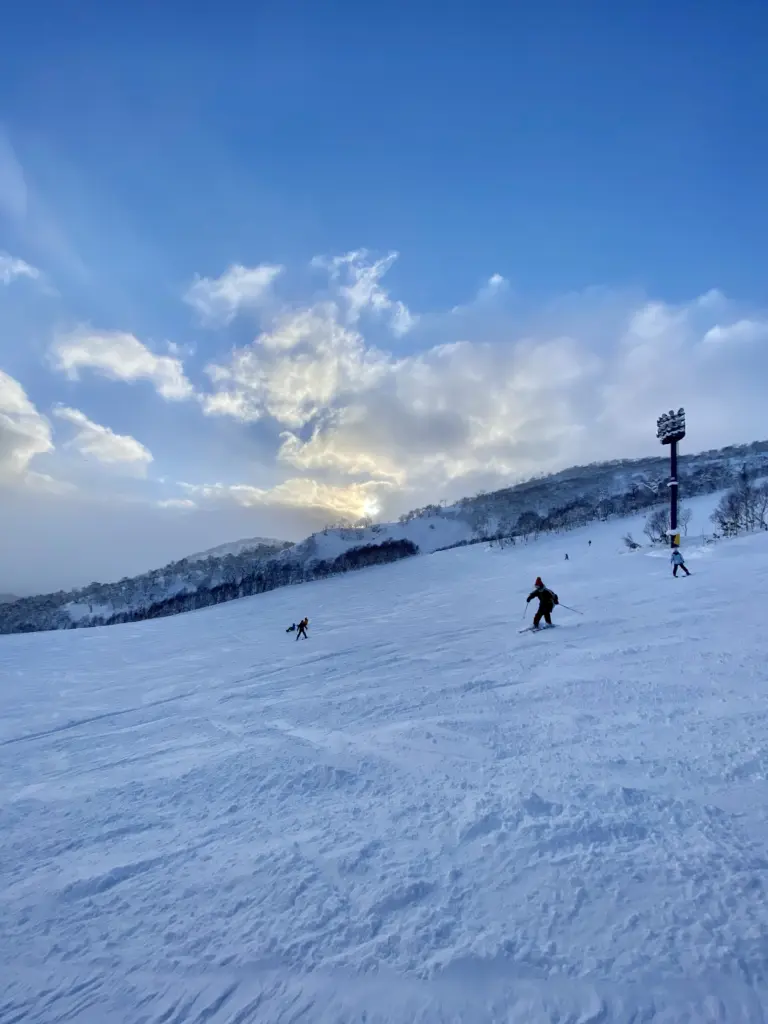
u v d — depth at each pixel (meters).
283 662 16.25
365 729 7.01
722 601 13.20
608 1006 2.29
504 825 3.86
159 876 3.79
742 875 3.03
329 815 4.46
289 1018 2.45
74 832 4.80
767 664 7.39
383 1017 2.39
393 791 4.80
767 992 2.28
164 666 19.78
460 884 3.23
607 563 36.59
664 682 7.22
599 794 4.18
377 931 2.91
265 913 3.20
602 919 2.80
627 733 5.55
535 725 6.21
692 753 4.82
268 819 4.56
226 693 12.03
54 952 3.09
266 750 6.62
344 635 22.39
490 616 20.84
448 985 2.50
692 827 3.59
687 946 2.55
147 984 2.76
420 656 13.22
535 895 3.05
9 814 5.48
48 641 33.28
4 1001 2.73
